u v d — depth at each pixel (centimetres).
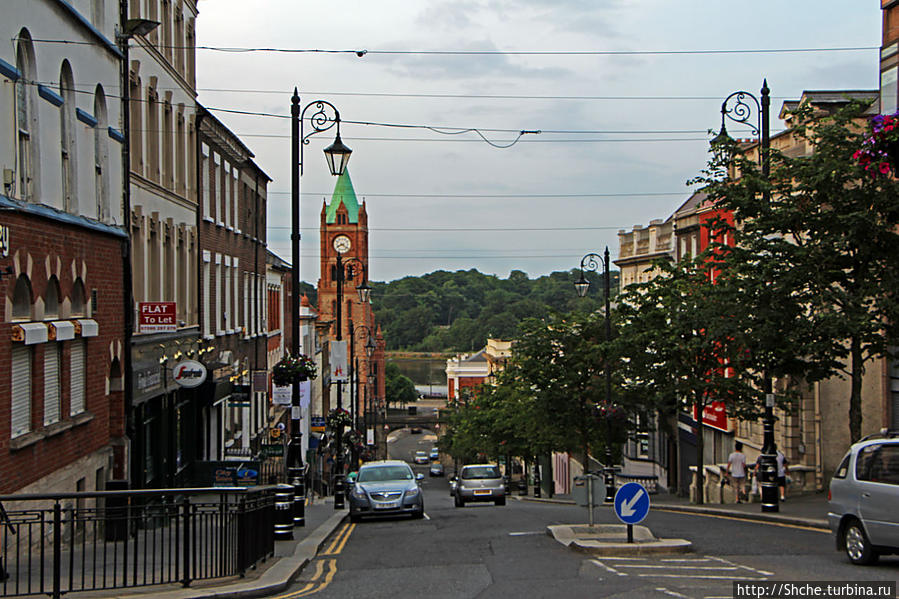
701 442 2906
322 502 3994
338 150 2162
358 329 12625
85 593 1116
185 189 2838
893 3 2230
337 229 12888
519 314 15962
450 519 2503
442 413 9919
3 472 1396
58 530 1085
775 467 2227
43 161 1606
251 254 4091
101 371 1936
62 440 1684
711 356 2789
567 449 4150
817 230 1897
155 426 2486
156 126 2512
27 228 1520
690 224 4325
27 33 1530
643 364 2972
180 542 1556
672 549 1505
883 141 1536
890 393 2561
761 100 2158
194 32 3083
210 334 3189
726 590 1098
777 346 2000
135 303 2242
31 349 1560
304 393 4088
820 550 1525
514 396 4809
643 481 4816
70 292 1748
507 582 1227
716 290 2080
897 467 1294
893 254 1817
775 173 1977
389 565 1489
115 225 2050
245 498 1281
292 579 1312
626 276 5669
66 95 1762
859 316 1788
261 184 4400
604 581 1198
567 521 2244
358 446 6106
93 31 1884
